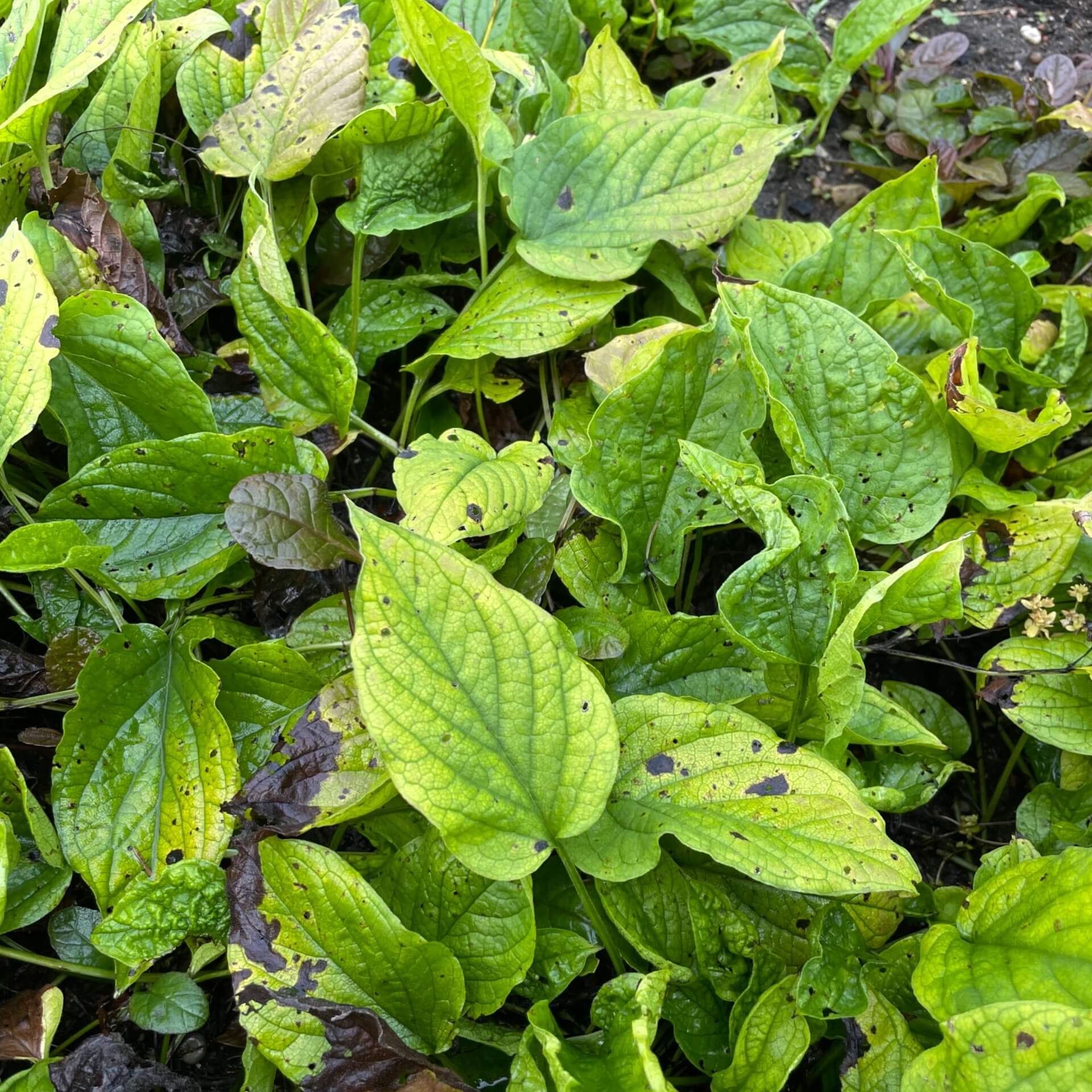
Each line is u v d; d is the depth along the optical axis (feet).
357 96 2.01
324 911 1.53
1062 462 2.11
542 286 2.05
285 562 1.68
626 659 1.83
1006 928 1.56
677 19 2.65
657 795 1.61
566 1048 1.52
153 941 1.59
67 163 2.09
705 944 1.65
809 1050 1.73
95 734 1.71
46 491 2.02
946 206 2.56
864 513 1.93
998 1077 1.39
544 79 2.26
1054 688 1.87
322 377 1.91
